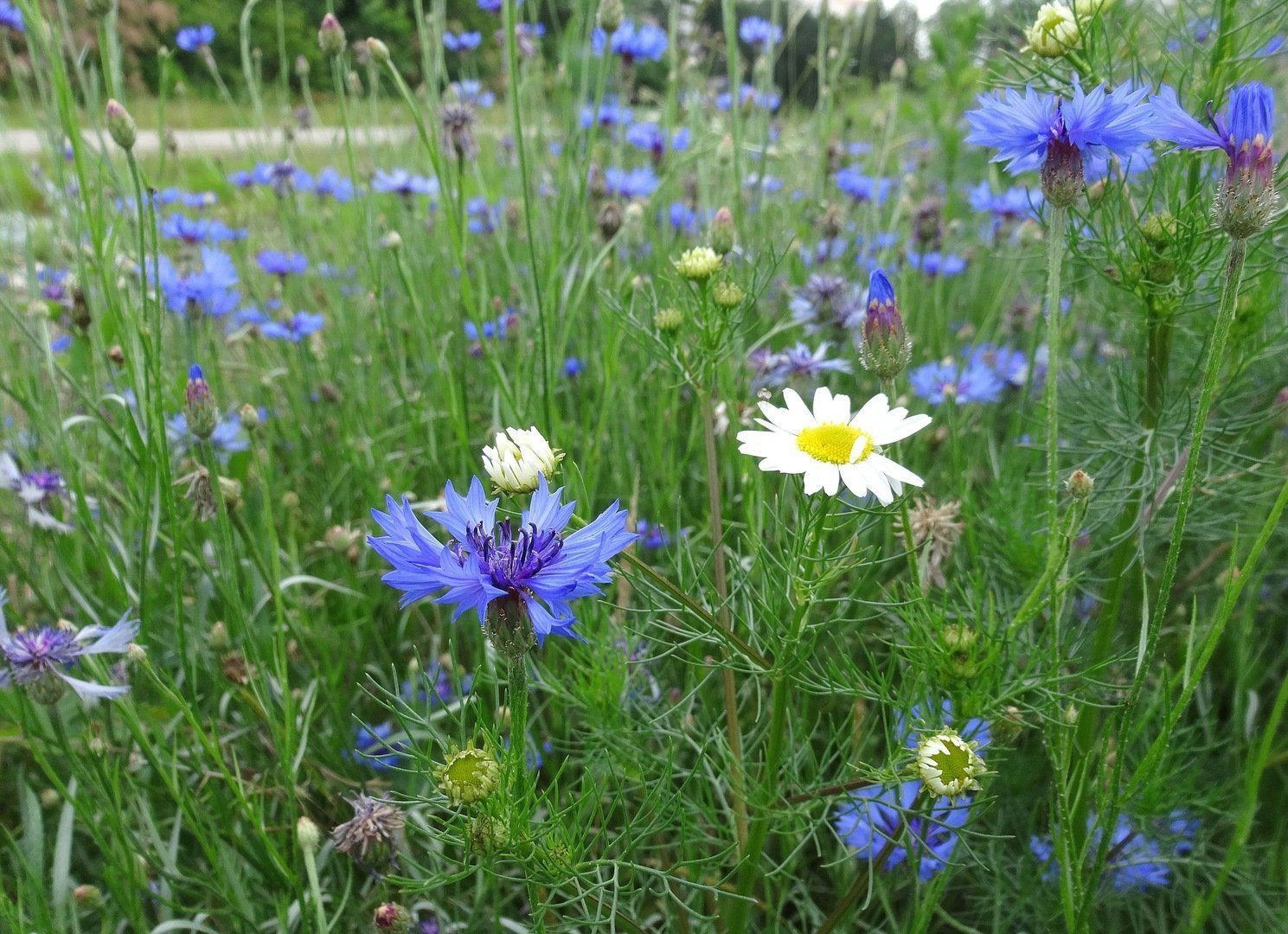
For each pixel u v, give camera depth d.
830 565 0.21
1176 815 0.27
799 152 0.63
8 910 0.21
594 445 0.37
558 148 0.54
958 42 0.63
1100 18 0.26
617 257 0.44
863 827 0.26
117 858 0.26
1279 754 0.28
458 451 0.42
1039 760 0.29
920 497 0.29
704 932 0.25
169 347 0.49
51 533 0.34
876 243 0.50
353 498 0.44
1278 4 0.26
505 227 0.49
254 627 0.32
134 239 0.37
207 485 0.27
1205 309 0.29
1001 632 0.24
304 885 0.28
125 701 0.25
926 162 0.66
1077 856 0.23
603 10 0.35
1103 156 0.19
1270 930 0.26
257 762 0.32
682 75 0.58
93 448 0.42
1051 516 0.20
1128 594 0.30
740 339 0.27
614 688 0.27
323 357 0.49
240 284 0.59
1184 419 0.28
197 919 0.25
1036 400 0.42
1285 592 0.37
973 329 0.51
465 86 0.57
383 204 0.61
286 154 0.55
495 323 0.42
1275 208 0.17
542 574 0.17
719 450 0.38
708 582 0.24
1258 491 0.32
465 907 0.27
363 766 0.32
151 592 0.33
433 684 0.21
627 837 0.21
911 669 0.24
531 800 0.20
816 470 0.19
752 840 0.23
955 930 0.29
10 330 0.50
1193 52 0.29
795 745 0.27
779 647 0.21
